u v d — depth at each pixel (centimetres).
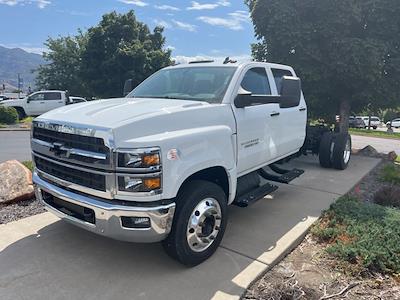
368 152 1108
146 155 303
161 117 335
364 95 1078
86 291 317
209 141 363
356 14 1008
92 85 3294
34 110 2278
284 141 558
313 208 530
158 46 3578
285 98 412
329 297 317
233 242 409
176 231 335
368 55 988
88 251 386
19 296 308
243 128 433
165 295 312
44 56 4825
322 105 1231
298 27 1047
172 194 319
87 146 319
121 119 319
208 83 447
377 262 364
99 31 3250
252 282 335
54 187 357
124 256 378
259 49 1220
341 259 375
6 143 1252
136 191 303
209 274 345
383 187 647
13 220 464
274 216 495
